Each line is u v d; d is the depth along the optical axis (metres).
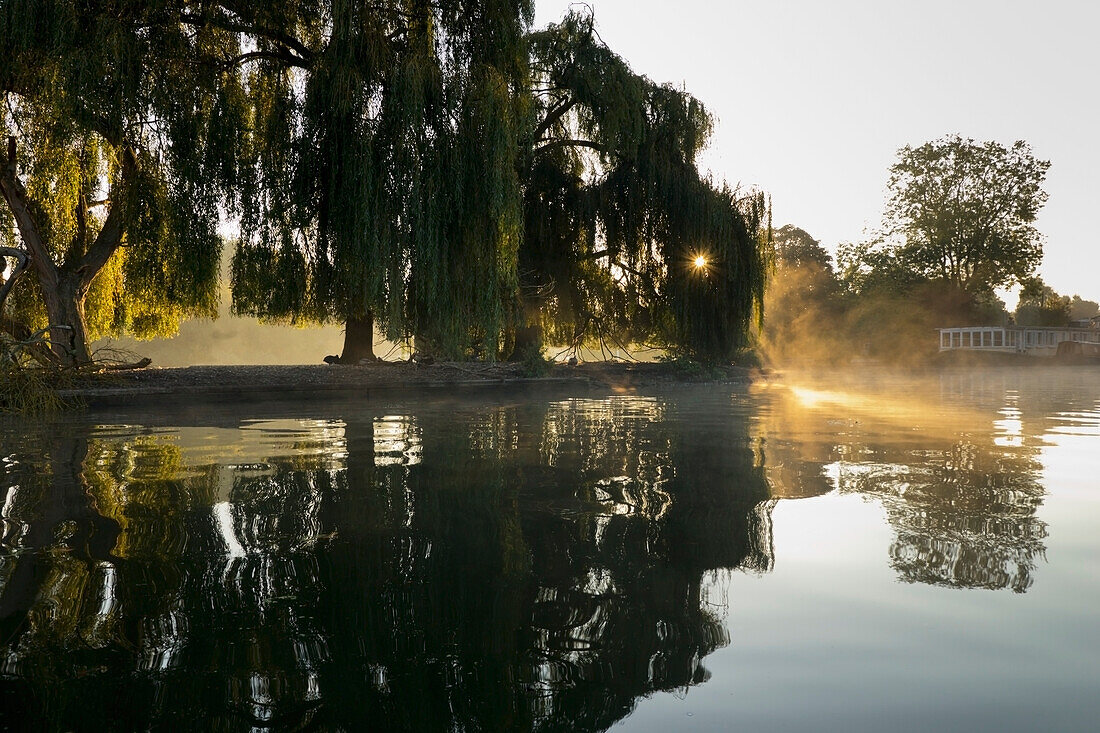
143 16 11.04
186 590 2.13
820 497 3.58
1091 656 1.64
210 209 11.50
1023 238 44.78
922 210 46.44
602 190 18.23
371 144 11.61
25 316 14.30
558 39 17.44
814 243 52.81
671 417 8.74
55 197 12.63
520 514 3.19
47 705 1.41
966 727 1.31
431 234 11.85
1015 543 2.66
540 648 1.71
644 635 1.79
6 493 3.67
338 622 1.88
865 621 1.87
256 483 3.99
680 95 18.45
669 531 2.88
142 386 10.93
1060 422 7.97
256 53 12.47
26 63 10.76
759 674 1.56
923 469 4.49
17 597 2.06
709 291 19.02
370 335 15.63
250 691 1.49
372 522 3.04
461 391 13.28
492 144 12.10
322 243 12.80
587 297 20.19
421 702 1.43
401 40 12.77
